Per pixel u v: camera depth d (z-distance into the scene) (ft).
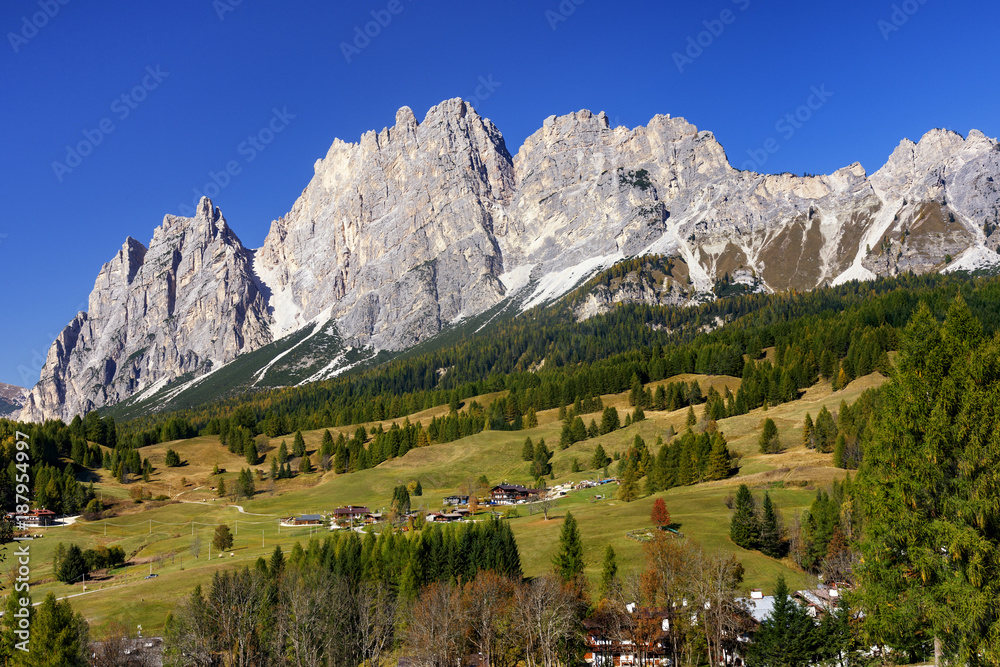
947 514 118.83
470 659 272.51
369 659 281.13
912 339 127.44
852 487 135.54
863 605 133.28
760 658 228.02
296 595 269.23
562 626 255.29
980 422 116.47
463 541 340.18
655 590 267.59
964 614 114.01
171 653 254.68
